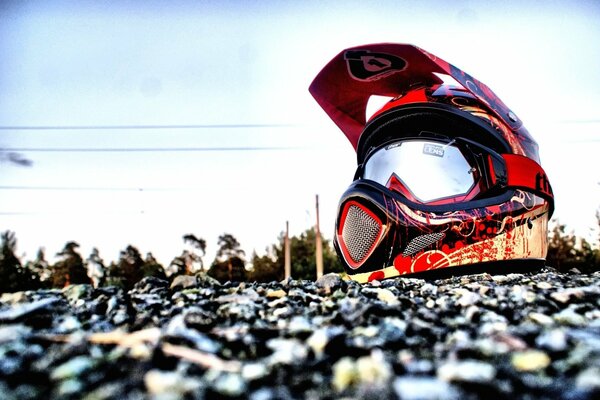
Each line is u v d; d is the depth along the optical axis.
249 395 0.14
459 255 0.50
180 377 0.15
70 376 0.15
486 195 0.52
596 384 0.13
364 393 0.14
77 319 0.28
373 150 0.58
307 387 0.15
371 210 0.51
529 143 0.57
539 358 0.15
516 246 0.52
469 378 0.14
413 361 0.16
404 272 0.49
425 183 0.52
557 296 0.29
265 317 0.28
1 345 0.19
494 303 0.28
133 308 0.32
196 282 0.43
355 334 0.21
